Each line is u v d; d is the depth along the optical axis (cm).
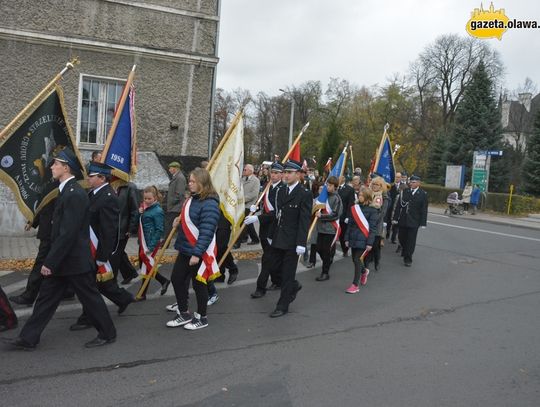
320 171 3434
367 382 427
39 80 1068
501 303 726
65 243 446
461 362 483
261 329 561
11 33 1033
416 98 4769
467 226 1900
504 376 452
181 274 544
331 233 821
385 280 859
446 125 4422
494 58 4434
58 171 458
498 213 2617
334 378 433
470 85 3731
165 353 475
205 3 1200
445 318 636
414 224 991
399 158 4484
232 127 704
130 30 1137
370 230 771
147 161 1140
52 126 626
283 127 6206
